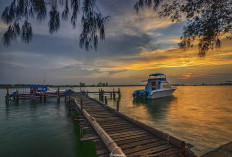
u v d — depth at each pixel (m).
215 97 38.25
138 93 30.39
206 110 18.94
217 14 2.15
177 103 26.00
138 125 8.20
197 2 2.19
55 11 1.73
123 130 7.58
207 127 11.35
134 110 19.52
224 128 11.07
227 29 2.17
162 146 5.63
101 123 8.92
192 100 30.30
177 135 9.62
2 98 36.19
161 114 16.61
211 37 2.30
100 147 5.75
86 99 22.25
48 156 6.52
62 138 8.71
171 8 2.37
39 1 1.62
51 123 12.27
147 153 5.09
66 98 27.84
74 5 1.75
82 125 8.85
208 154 3.77
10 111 18.05
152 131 6.95
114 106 23.45
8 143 7.96
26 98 29.03
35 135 9.25
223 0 2.06
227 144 4.22
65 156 6.51
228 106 22.23
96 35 1.93
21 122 12.57
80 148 7.29
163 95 32.16
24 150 7.09
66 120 13.36
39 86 31.94
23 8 1.59
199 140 8.72
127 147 5.58
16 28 1.60
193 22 2.39
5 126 11.32
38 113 16.73
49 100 30.17
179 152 4.91
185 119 14.12
